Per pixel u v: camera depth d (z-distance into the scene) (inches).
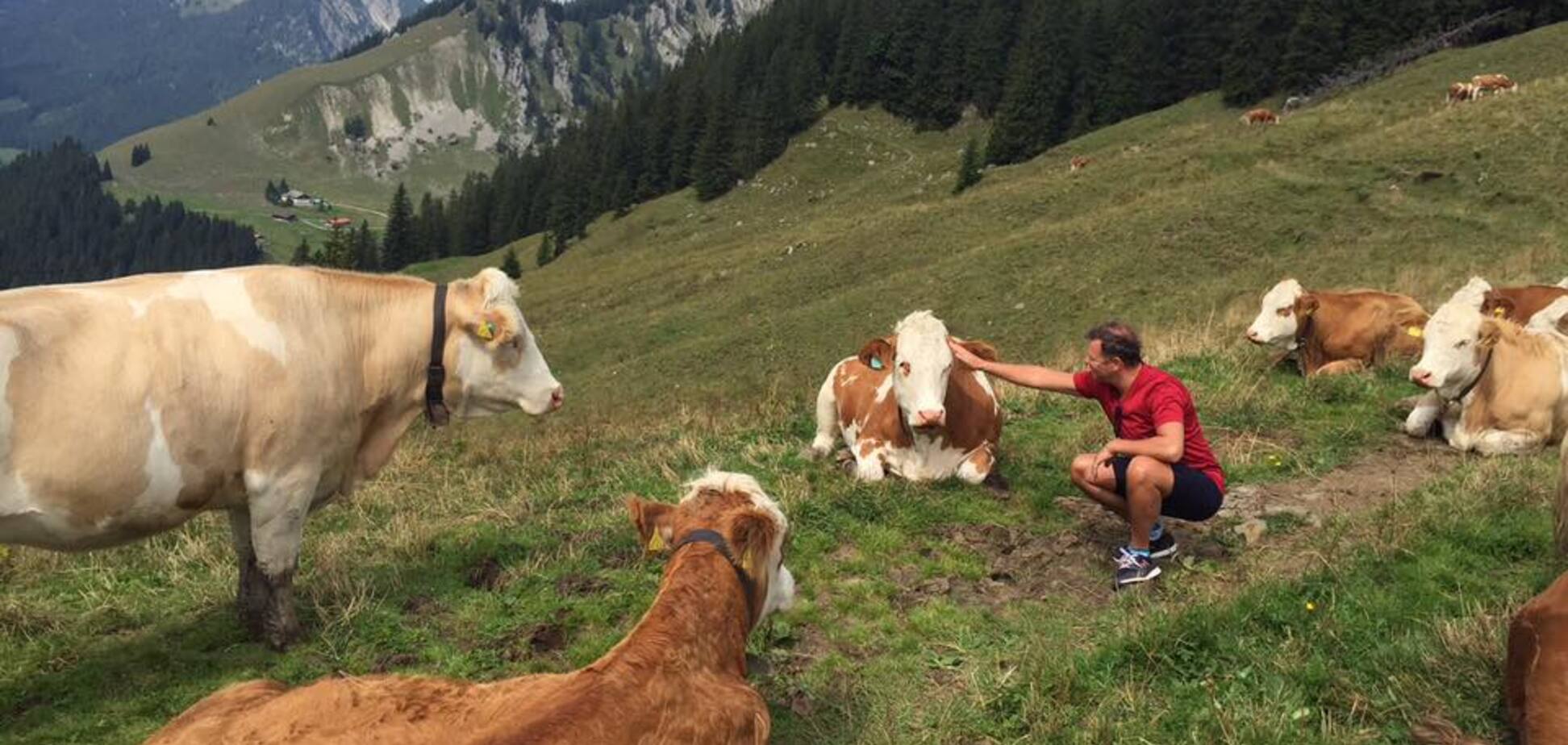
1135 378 264.8
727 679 159.9
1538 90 1656.0
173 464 217.9
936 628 245.1
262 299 232.2
